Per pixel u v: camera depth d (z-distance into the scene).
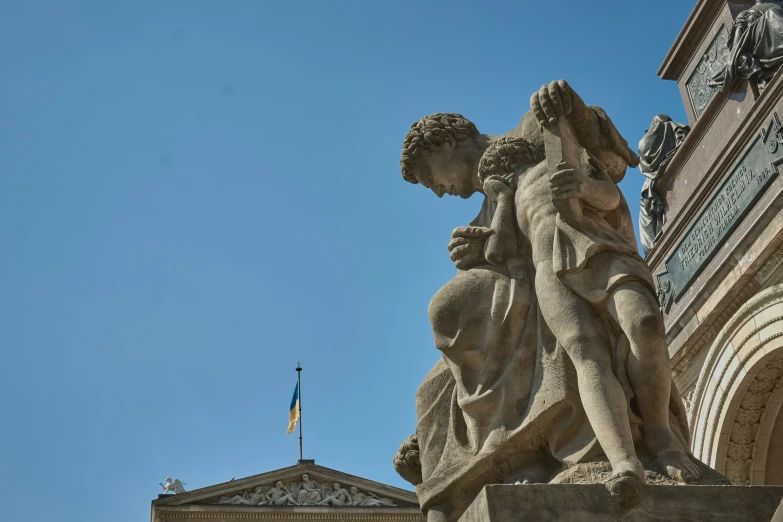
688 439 5.53
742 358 15.18
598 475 5.00
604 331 5.25
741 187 15.62
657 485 4.70
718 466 15.48
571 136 5.71
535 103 5.68
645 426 5.16
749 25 16.33
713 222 16.25
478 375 5.52
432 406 5.70
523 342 5.52
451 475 5.31
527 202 5.67
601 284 5.26
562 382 5.26
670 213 18.27
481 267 5.80
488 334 5.55
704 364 16.02
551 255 5.43
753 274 15.18
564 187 5.33
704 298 16.05
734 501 4.67
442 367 5.77
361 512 43.00
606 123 5.85
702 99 18.20
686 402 16.62
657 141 18.98
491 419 5.40
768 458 15.52
